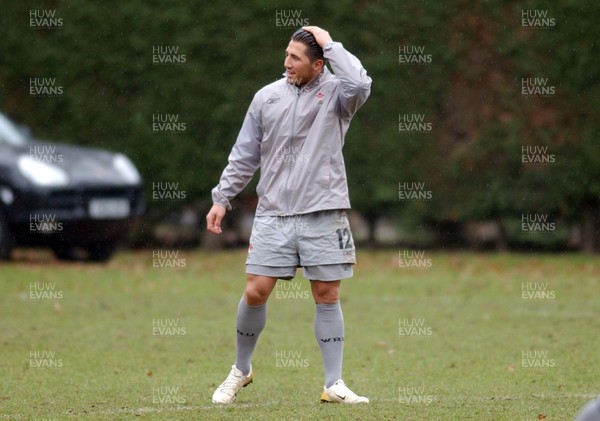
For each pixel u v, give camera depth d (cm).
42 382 2823
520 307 4350
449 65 6125
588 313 4169
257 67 6181
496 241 6462
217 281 5150
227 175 2506
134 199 5572
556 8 6034
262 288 2470
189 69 6209
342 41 6112
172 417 2275
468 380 2875
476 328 3819
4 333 3653
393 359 3231
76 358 3212
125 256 6084
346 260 2456
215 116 6212
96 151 5694
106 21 6238
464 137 6162
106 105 6253
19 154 5484
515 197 6156
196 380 2878
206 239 6431
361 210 6228
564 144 6103
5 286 4816
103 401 2538
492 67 6116
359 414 2291
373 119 6175
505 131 6112
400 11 6103
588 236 6209
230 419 2239
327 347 2492
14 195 5391
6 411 2400
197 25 6194
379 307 4353
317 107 2412
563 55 6053
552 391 2695
